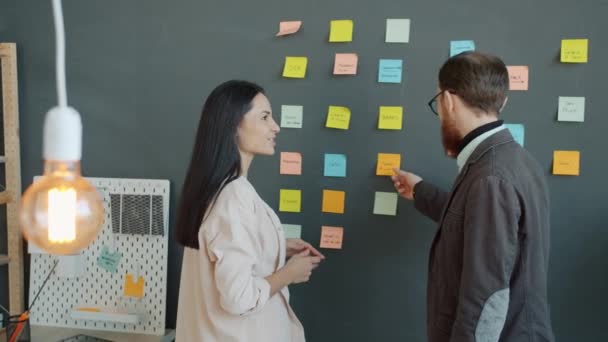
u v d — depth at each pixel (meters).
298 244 1.54
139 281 1.88
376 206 1.74
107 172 1.93
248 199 1.24
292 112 1.78
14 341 1.69
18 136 1.94
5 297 2.03
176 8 1.85
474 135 1.22
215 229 1.19
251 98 1.28
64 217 0.59
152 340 1.80
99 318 1.85
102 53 1.91
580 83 1.59
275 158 1.80
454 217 1.20
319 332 1.80
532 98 1.62
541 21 1.61
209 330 1.23
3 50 1.90
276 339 1.29
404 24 1.68
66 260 1.88
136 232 1.87
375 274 1.76
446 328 1.22
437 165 1.69
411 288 1.73
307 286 1.80
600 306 1.62
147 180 1.87
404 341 1.75
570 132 1.61
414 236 1.72
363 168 1.74
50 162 0.60
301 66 1.76
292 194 1.79
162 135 1.89
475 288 1.08
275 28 1.78
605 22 1.57
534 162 1.21
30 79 1.96
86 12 1.91
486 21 1.64
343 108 1.74
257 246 1.25
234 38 1.81
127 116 1.91
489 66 1.20
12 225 1.93
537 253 1.15
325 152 1.77
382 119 1.71
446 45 1.66
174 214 1.89
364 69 1.72
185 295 1.32
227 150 1.25
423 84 1.69
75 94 1.94
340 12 1.73
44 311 1.94
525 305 1.13
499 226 1.08
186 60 1.85
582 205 1.62
